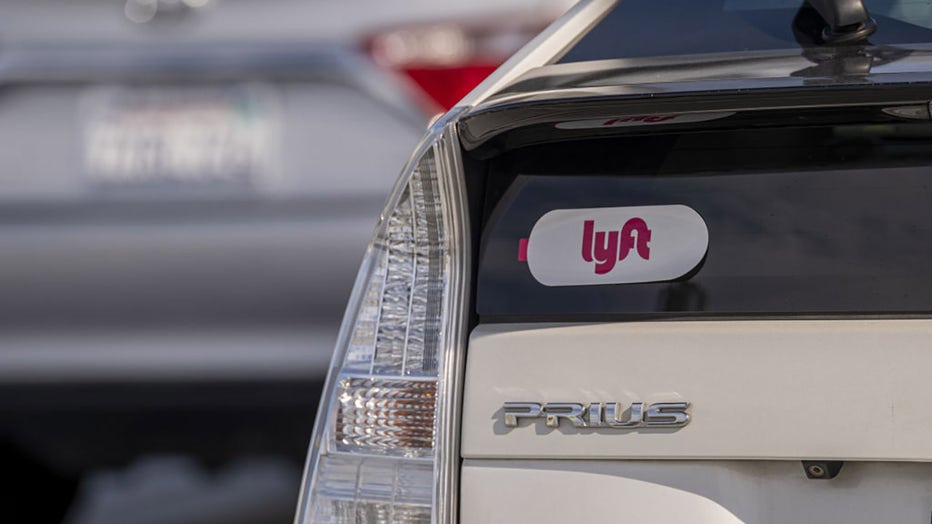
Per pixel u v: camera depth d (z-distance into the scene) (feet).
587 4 19.04
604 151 16.05
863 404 14.74
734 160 15.61
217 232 31.81
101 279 32.07
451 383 15.88
